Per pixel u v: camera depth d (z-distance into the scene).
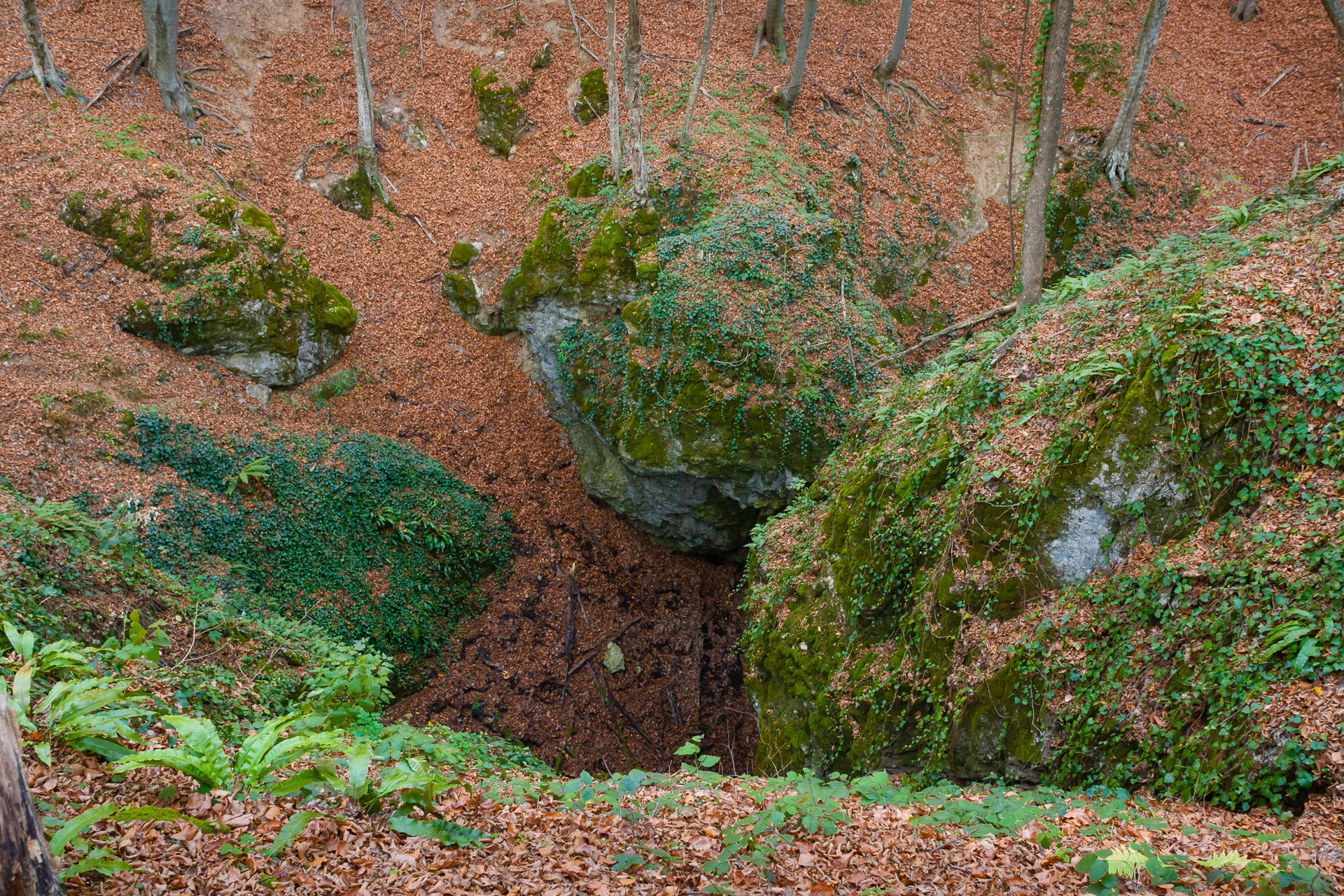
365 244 17.91
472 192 18.83
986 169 19.89
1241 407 7.73
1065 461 8.66
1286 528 7.04
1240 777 6.09
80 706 5.12
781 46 19.91
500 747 10.62
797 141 18.33
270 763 4.95
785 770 10.68
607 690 15.82
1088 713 7.59
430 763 7.00
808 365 14.53
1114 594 7.93
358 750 5.13
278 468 13.88
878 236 18.03
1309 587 6.61
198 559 12.09
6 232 13.91
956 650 8.87
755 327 14.55
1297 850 4.88
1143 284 9.67
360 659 8.54
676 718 16.17
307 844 4.45
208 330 14.60
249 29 19.19
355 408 16.12
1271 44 21.48
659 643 16.61
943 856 4.90
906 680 9.40
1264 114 20.31
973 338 13.56
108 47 17.09
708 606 17.25
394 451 15.65
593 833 5.04
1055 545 8.50
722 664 16.94
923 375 13.13
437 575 15.27
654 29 20.39
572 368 16.05
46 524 9.76
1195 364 8.05
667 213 16.08
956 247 18.78
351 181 18.22
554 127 19.14
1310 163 19.25
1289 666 6.34
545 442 17.42
